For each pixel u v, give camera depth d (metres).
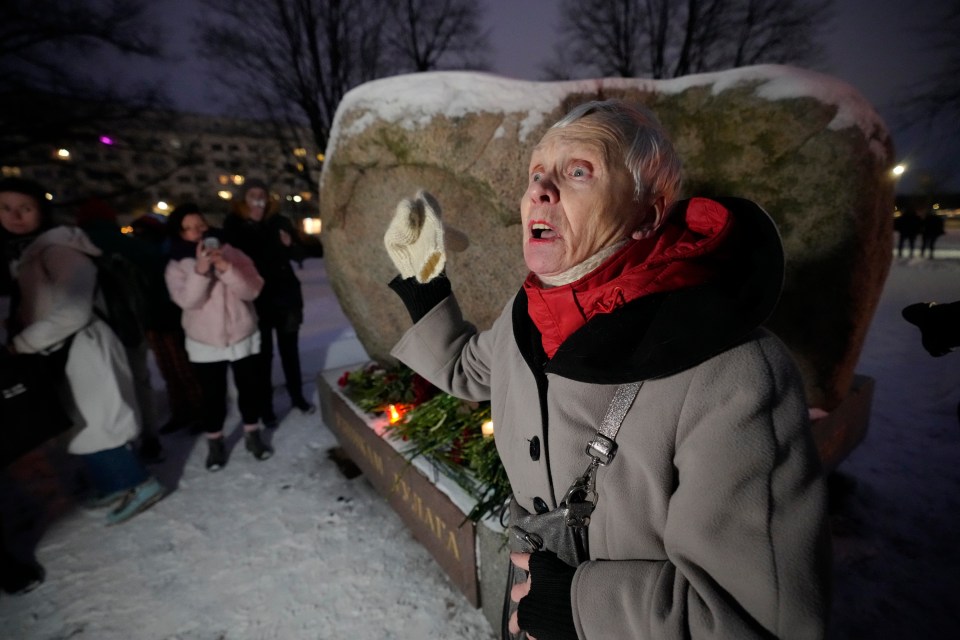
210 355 2.62
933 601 1.67
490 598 1.59
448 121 2.03
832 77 1.80
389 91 2.17
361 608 1.80
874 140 1.72
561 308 0.73
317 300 8.59
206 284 2.46
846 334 1.83
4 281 2.11
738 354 0.62
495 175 2.02
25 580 1.94
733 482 0.58
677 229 0.72
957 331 1.03
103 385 2.14
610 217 0.68
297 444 3.13
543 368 0.79
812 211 1.77
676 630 0.59
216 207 21.83
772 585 0.55
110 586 1.95
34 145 11.48
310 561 2.05
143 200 19.73
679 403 0.63
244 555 2.11
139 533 2.27
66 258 1.96
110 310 2.20
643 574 0.65
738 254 0.69
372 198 2.39
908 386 3.57
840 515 2.12
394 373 2.75
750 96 1.82
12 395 1.81
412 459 1.97
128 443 2.38
